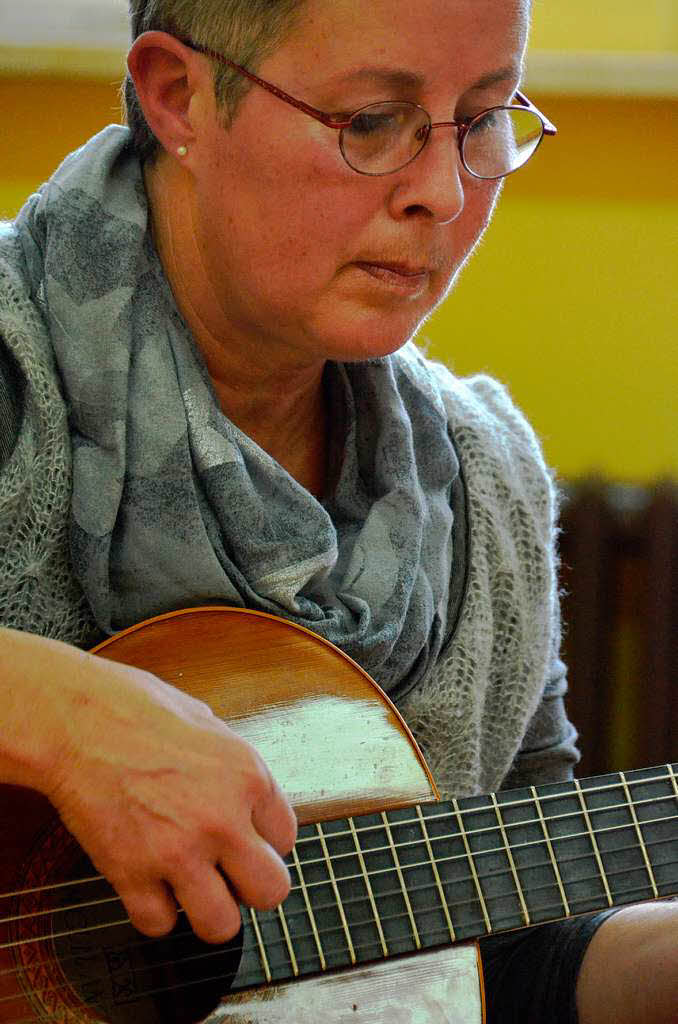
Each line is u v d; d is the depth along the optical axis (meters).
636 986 2.01
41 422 1.85
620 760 4.31
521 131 1.88
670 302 4.24
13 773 1.59
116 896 1.74
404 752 1.91
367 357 1.83
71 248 1.89
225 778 1.59
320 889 1.80
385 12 1.62
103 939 1.74
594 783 1.96
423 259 1.76
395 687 2.13
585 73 4.01
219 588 1.90
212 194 1.79
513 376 4.26
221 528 1.92
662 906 2.09
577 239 4.20
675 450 4.31
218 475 1.89
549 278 4.21
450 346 4.23
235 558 1.92
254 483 1.96
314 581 1.98
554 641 2.42
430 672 2.16
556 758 2.46
